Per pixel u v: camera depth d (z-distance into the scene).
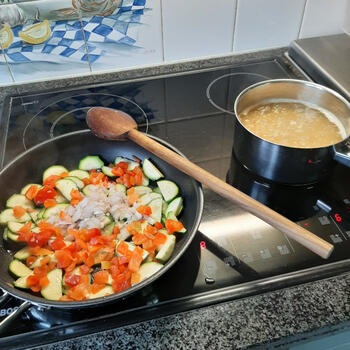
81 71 1.03
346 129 0.76
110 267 0.59
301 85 0.83
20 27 0.90
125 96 0.98
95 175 0.76
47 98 0.97
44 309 0.54
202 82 1.02
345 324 0.52
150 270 0.58
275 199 0.70
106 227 0.66
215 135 0.86
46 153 0.76
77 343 0.50
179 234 0.64
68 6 0.89
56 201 0.72
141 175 0.75
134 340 0.50
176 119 0.90
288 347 0.52
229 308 0.53
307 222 0.65
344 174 0.75
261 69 1.05
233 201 0.62
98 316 0.53
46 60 0.98
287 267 0.58
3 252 0.62
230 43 1.07
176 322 0.52
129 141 0.78
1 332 0.51
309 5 1.02
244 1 0.98
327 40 1.08
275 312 0.53
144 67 1.06
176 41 1.02
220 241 0.62
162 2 0.93
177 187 0.72
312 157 0.65
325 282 0.56
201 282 0.56
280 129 0.79
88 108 0.95
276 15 1.03
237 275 0.57
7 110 0.94
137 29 0.97
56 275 0.58
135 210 0.68
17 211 0.68
